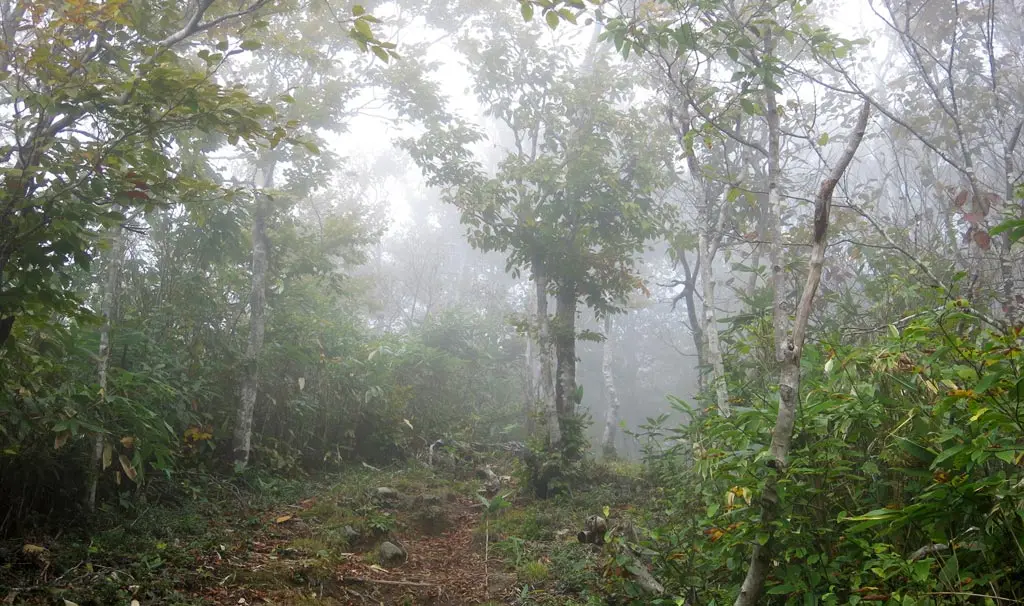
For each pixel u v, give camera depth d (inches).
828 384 167.0
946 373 144.7
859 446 168.6
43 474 246.4
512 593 256.4
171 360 351.6
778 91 224.5
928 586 127.5
